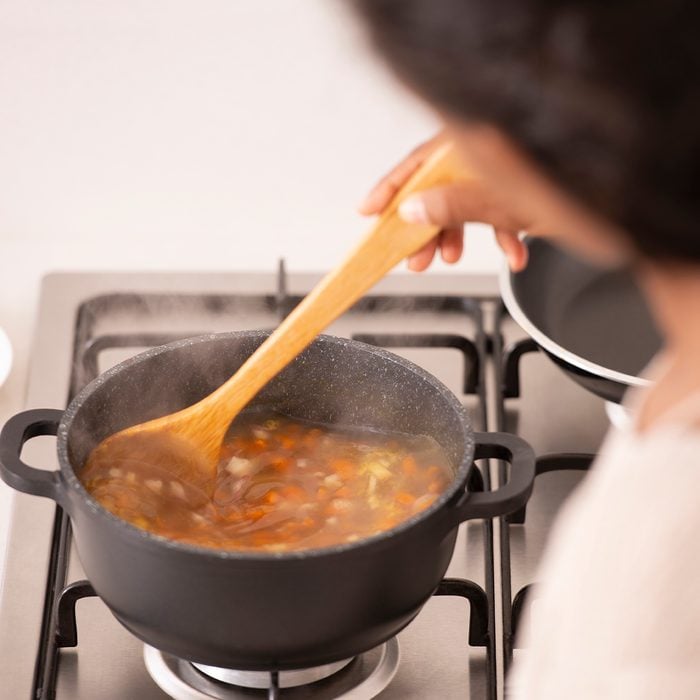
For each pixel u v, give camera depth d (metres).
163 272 1.89
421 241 1.14
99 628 1.31
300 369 1.33
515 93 0.59
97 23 1.87
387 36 0.61
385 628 1.09
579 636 0.73
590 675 0.73
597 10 0.56
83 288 1.85
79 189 2.00
